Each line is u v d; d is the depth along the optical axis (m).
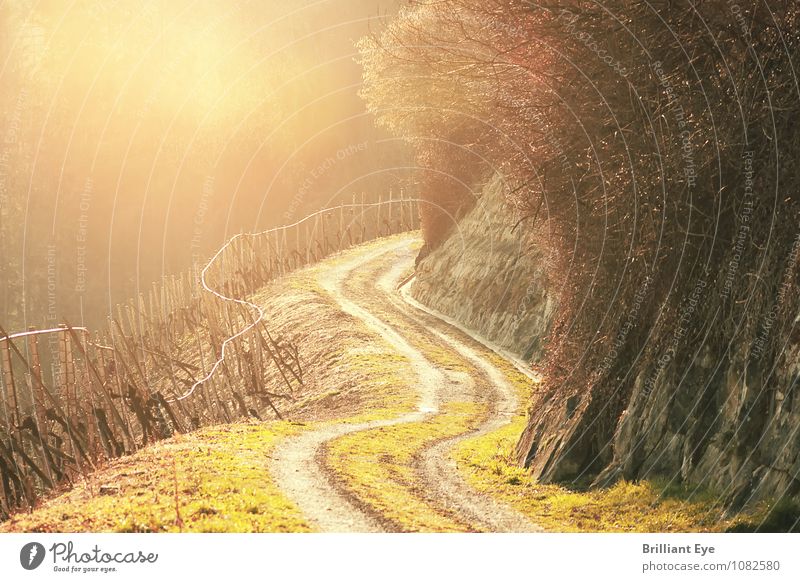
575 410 28.59
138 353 69.62
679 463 22.53
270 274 91.62
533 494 25.16
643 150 26.73
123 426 37.00
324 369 61.47
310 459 28.42
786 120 21.06
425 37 60.44
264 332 74.94
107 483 24.81
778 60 21.55
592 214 30.19
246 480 23.52
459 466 30.19
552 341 33.75
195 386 41.69
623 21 26.16
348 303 79.19
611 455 25.92
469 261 76.56
